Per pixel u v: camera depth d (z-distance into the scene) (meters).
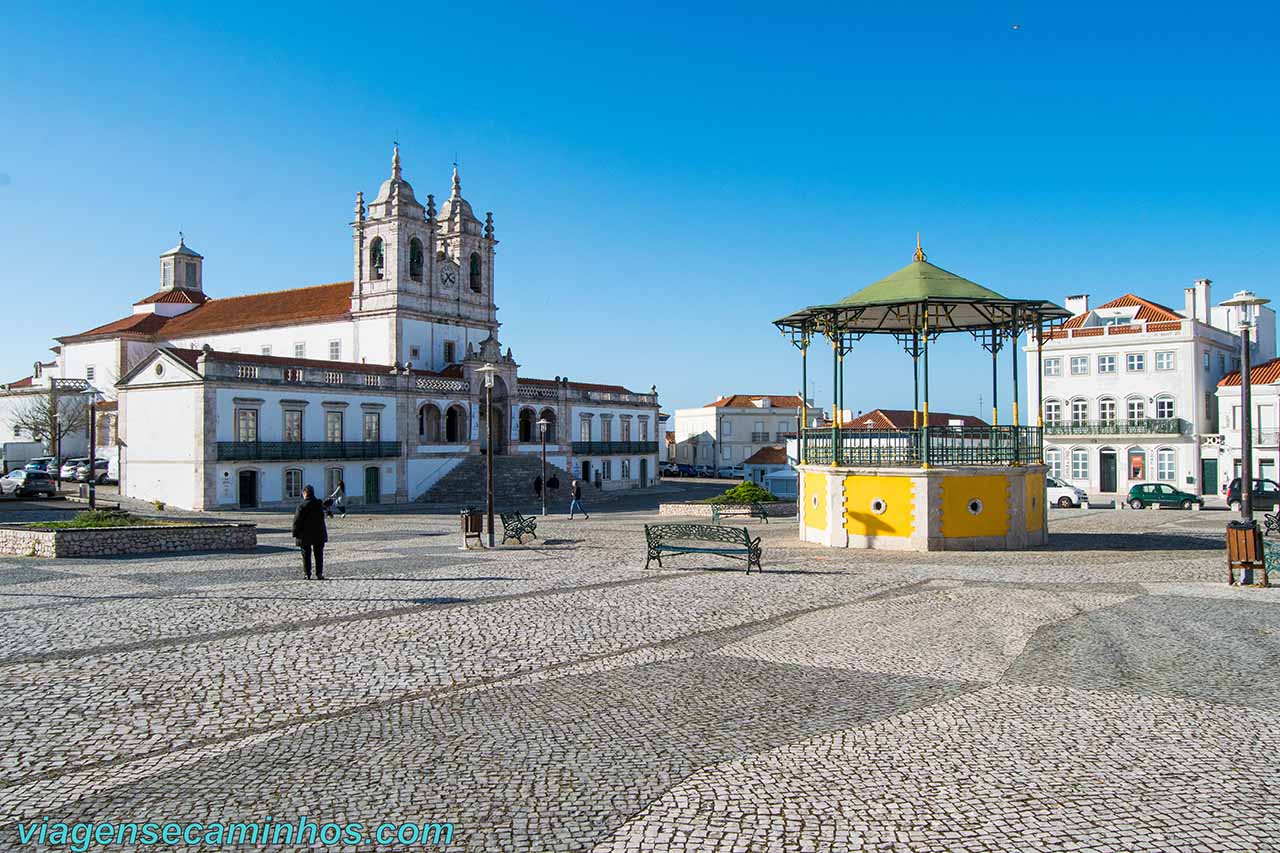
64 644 12.69
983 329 27.86
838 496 24.89
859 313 26.08
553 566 20.84
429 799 7.50
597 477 71.06
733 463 102.50
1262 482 40.12
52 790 7.66
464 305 65.81
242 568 20.52
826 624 14.30
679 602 16.09
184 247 75.62
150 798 7.50
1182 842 6.81
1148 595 16.77
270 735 9.03
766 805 7.43
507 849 6.66
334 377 50.84
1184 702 10.20
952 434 24.23
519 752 8.59
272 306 68.56
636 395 76.88
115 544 22.62
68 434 67.44
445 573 19.67
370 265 61.38
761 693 10.57
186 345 68.56
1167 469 55.28
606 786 7.79
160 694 10.36
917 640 13.23
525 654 12.34
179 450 45.38
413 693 10.51
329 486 50.16
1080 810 7.36
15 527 23.28
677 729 9.29
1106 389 57.56
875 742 8.91
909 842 6.80
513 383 63.06
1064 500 44.84
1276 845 6.75
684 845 6.74
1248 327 20.03
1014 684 10.94
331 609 15.34
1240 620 14.49
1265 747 8.77
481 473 58.06
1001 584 18.08
